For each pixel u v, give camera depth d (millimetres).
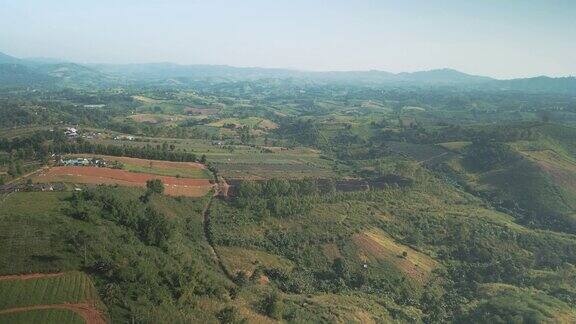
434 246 199250
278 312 121625
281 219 185500
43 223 123312
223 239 163250
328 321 128625
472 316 153500
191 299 111062
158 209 166375
